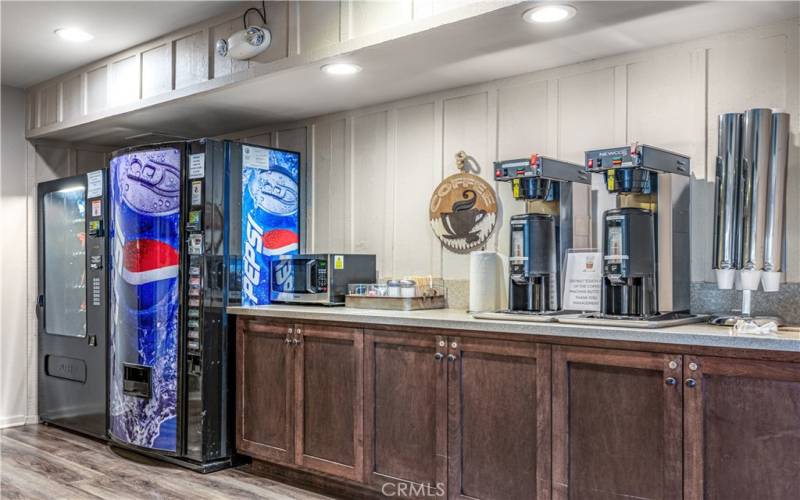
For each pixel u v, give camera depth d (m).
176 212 3.80
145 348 3.87
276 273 4.00
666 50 2.98
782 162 2.54
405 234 3.89
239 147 3.92
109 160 4.22
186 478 3.59
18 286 5.00
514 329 2.61
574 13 2.61
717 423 2.16
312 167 4.36
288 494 3.33
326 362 3.31
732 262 2.60
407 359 3.00
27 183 5.08
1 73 4.71
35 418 5.01
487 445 2.72
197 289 3.72
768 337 2.05
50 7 3.54
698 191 2.87
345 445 3.22
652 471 2.29
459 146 3.67
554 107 3.32
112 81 4.35
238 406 3.73
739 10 2.58
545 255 2.87
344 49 3.09
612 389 2.38
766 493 2.06
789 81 2.66
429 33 2.82
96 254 4.41
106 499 3.24
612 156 2.57
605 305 2.64
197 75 3.79
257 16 3.48
